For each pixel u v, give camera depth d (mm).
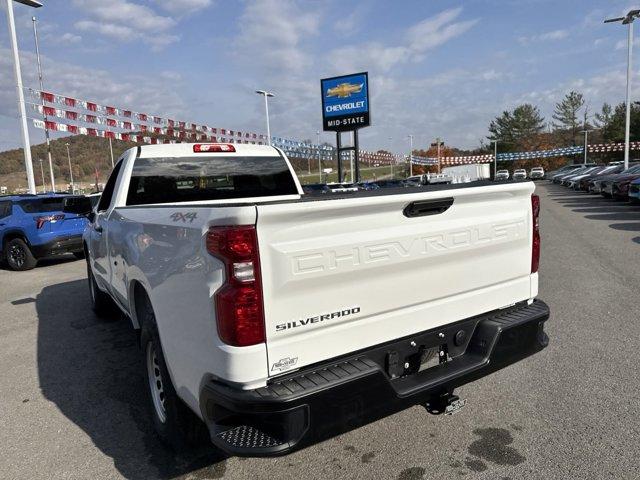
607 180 22938
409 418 3602
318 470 3016
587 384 3951
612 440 3158
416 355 2863
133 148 4684
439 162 65000
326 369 2480
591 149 66312
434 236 2803
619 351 4578
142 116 17156
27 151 15773
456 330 3023
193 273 2467
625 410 3518
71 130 15242
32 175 15961
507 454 3078
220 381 2381
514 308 3359
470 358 3014
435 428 3441
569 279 7480
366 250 2529
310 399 2287
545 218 16875
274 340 2322
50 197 11938
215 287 2303
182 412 3053
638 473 2812
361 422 2482
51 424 3770
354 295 2543
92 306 7223
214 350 2344
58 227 11539
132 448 3381
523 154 72125
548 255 9648
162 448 3365
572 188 36500
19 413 3979
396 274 2686
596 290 6762
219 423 2426
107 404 4086
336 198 2486
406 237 2678
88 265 6707
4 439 3570
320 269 2393
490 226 3082
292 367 2385
